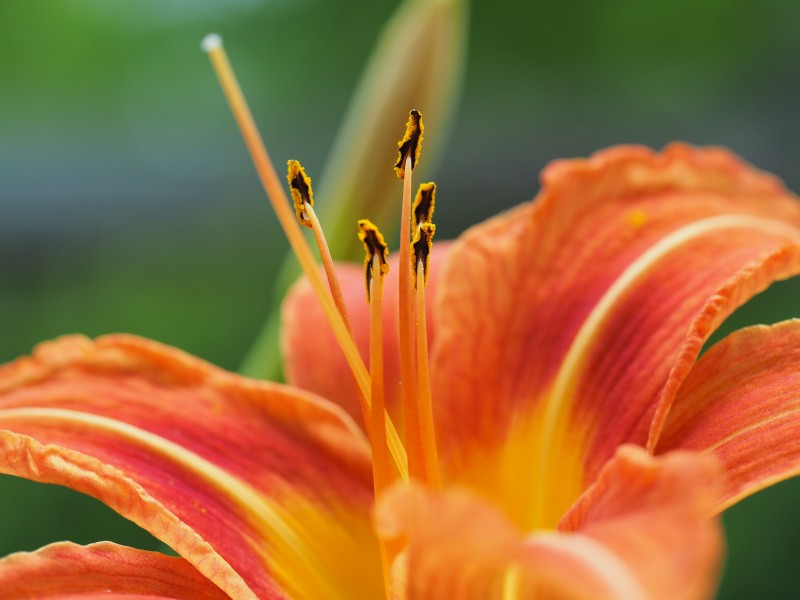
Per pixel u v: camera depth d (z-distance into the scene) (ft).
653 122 2.23
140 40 2.37
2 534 1.70
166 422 0.92
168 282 2.22
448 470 0.93
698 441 0.86
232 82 0.89
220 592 0.84
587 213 0.97
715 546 0.68
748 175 0.99
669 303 0.92
